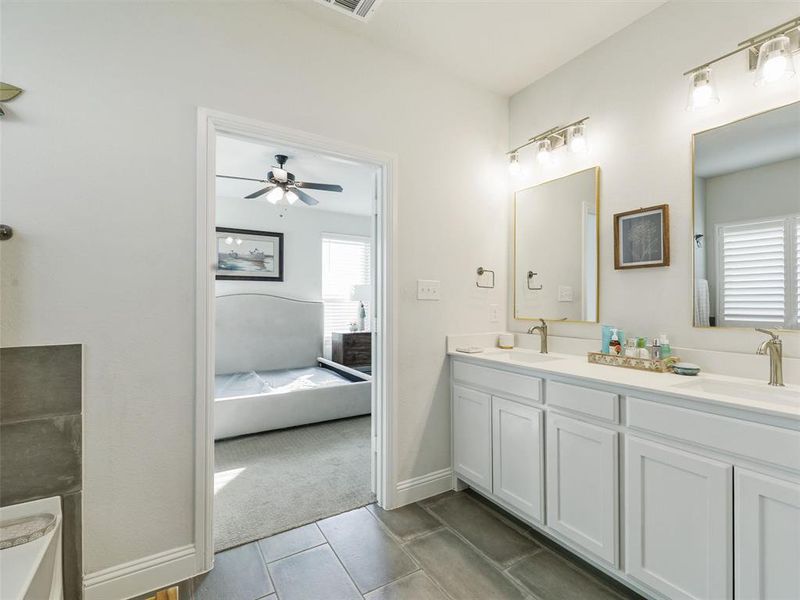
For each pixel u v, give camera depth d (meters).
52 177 1.38
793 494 1.03
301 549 1.78
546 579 1.59
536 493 1.80
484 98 2.57
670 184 1.82
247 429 3.27
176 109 1.59
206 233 1.64
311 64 1.91
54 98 1.38
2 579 1.02
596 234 2.14
